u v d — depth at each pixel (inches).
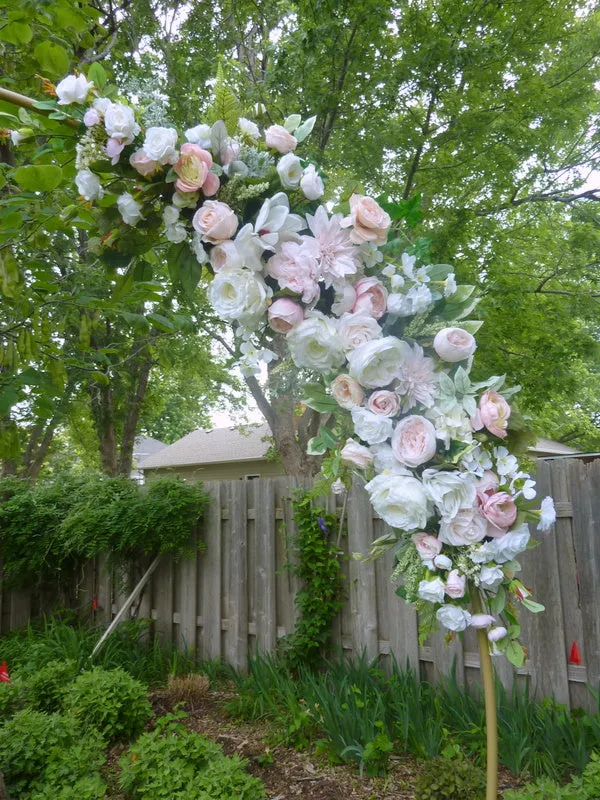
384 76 273.1
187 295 64.9
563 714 125.5
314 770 125.7
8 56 104.9
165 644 214.7
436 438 51.6
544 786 89.1
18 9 88.0
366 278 56.6
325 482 59.4
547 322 326.3
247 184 57.4
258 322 57.2
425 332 55.6
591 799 88.4
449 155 294.5
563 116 295.0
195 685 171.5
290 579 189.8
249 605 199.8
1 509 239.8
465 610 54.7
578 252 331.6
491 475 52.3
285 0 287.7
